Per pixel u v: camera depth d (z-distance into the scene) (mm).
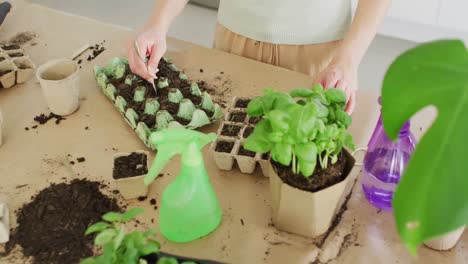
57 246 755
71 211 811
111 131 979
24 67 1134
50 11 1401
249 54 1229
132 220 793
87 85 1110
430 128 384
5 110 1033
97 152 927
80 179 869
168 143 712
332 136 675
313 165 655
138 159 853
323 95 717
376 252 738
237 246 752
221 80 1108
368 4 1017
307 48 1174
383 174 780
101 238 618
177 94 1007
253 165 860
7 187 854
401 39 2205
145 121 958
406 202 369
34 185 858
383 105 412
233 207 817
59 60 1019
